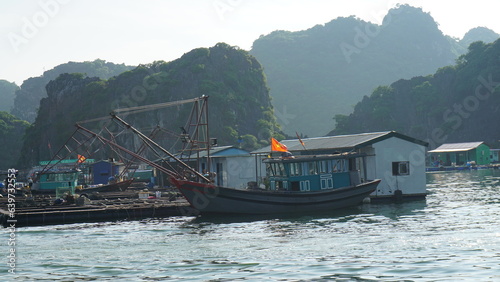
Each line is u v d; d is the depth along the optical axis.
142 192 56.50
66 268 25.70
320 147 53.09
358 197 45.66
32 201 49.84
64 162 102.81
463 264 23.16
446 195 58.09
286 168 44.72
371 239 30.17
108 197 59.03
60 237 34.91
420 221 36.75
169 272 24.22
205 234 34.47
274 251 27.88
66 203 49.09
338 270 23.19
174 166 72.25
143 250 29.55
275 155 58.78
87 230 37.88
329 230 34.16
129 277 23.61
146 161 49.31
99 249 30.25
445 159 170.38
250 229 36.03
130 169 97.44
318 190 44.94
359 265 23.92
